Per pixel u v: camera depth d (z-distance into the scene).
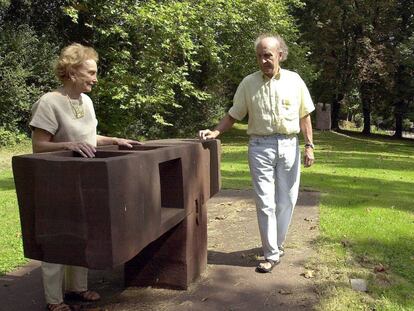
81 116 3.15
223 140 21.09
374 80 28.67
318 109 27.19
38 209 2.49
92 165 2.33
